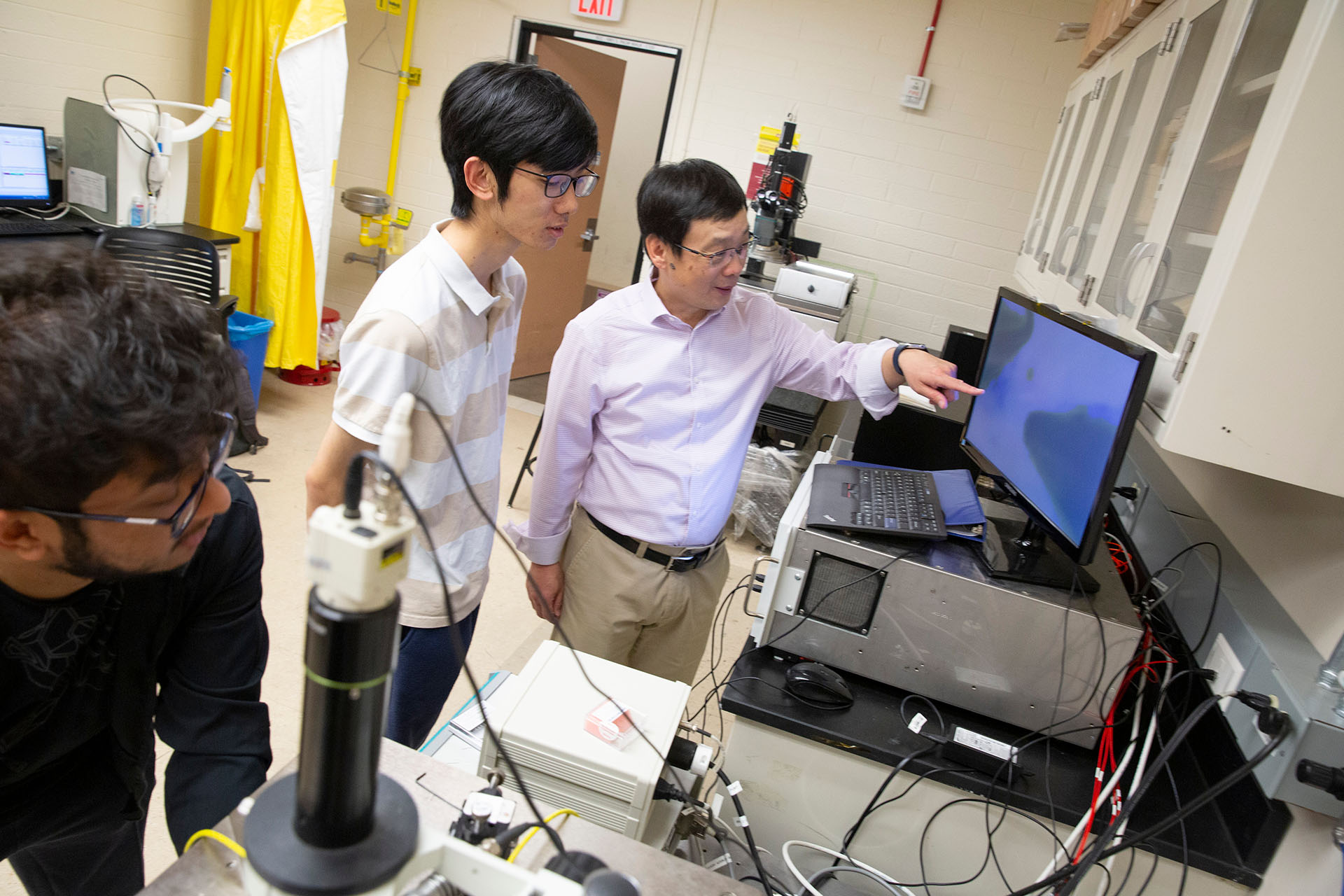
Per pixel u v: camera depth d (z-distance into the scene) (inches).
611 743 43.3
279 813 19.6
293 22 146.3
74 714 34.3
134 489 23.4
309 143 152.6
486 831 29.1
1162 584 67.1
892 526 56.4
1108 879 48.4
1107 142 87.8
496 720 43.5
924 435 87.2
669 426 64.2
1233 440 44.4
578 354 64.3
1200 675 53.5
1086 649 52.0
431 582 56.6
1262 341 42.8
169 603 33.4
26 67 137.2
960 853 52.9
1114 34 93.4
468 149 50.9
